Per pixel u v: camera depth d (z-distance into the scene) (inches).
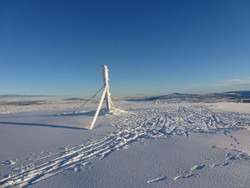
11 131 333.7
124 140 247.9
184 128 324.5
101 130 321.4
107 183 130.6
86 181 134.6
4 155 198.8
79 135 286.0
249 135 260.4
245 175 134.1
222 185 121.4
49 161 177.6
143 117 477.7
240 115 484.4
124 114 538.9
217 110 625.0
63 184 131.4
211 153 184.1
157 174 141.5
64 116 531.8
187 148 203.2
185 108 724.7
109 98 541.6
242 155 175.9
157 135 274.7
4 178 143.4
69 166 163.9
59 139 263.1
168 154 185.8
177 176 136.7
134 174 143.2
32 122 436.8
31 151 210.2
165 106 856.9
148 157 179.0
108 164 165.2
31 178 143.3
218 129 309.9
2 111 903.7
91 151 205.3
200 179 130.6
